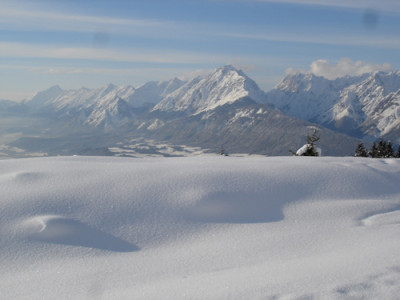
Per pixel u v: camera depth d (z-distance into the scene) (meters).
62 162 10.73
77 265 5.86
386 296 3.87
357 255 5.21
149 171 9.42
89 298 4.68
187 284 4.74
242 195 8.59
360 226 7.29
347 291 4.02
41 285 5.17
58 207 7.52
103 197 8.04
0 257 6.03
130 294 4.62
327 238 6.62
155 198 8.18
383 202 8.73
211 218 7.76
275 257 5.80
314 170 10.23
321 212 8.12
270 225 7.49
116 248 6.58
